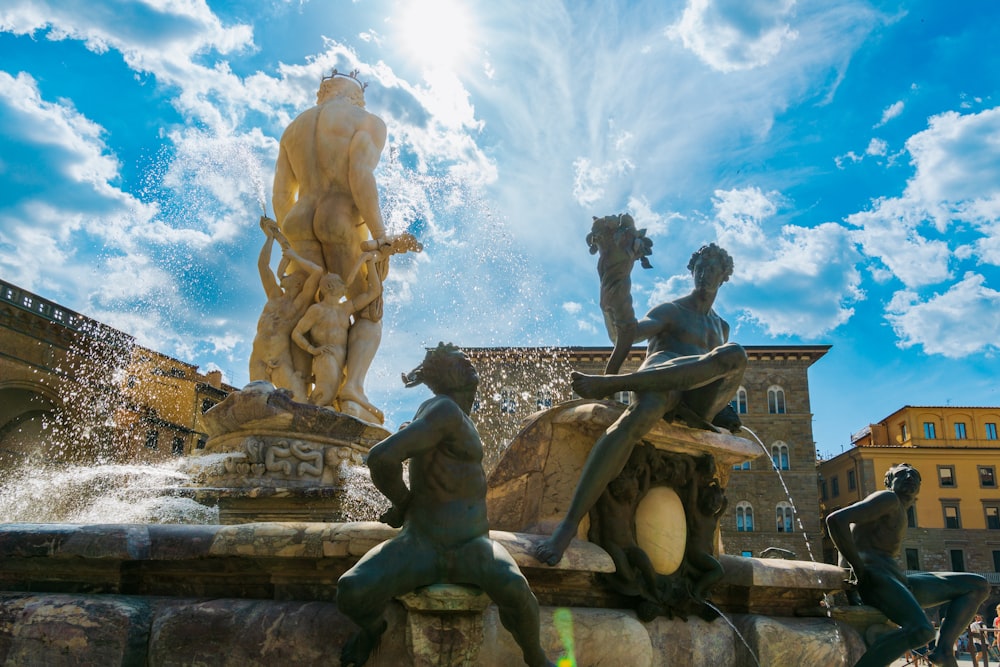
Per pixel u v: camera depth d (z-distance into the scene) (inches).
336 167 311.3
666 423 163.8
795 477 1996.8
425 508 120.8
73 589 144.1
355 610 114.1
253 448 247.9
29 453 1184.8
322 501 240.8
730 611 178.2
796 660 167.0
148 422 1238.9
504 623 120.0
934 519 2283.5
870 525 199.6
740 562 175.0
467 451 122.2
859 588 197.0
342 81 334.0
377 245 302.4
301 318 297.7
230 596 142.1
